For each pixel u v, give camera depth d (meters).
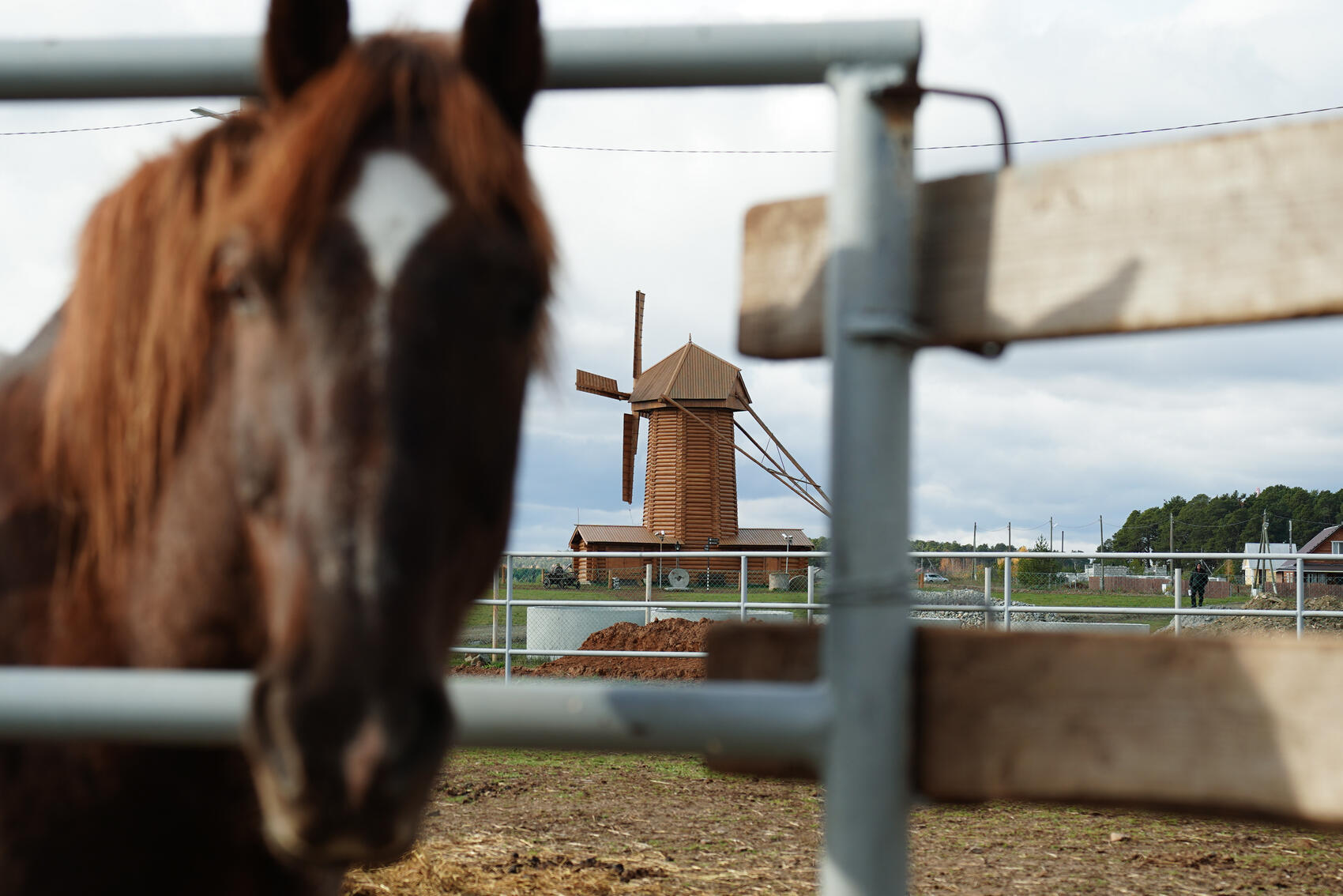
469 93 1.13
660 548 29.97
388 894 3.65
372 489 0.95
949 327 1.14
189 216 1.19
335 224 1.02
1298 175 0.97
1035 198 1.10
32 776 1.28
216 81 1.31
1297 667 0.98
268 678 0.96
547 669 10.59
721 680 1.26
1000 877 4.23
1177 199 1.03
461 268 1.04
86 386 1.28
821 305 1.21
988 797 1.10
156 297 1.20
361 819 0.89
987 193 1.13
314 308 1.00
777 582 30.52
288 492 0.99
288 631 0.94
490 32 1.23
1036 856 4.57
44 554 1.35
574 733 1.10
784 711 1.08
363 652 0.90
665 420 30.03
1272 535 91.31
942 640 1.12
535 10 1.20
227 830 1.32
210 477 1.18
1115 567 38.47
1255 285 0.98
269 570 1.03
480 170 1.09
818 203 1.22
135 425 1.27
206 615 1.23
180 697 1.07
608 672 10.22
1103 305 1.05
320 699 0.90
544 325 1.30
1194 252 1.01
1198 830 5.12
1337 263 0.95
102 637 1.33
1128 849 4.72
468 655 12.41
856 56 1.14
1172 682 1.03
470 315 1.04
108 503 1.30
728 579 29.33
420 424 0.98
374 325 0.99
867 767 1.09
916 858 4.54
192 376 1.18
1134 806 1.04
